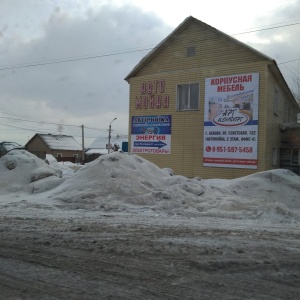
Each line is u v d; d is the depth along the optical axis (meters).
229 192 11.70
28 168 13.96
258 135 16.50
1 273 4.89
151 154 19.61
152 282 4.45
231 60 17.33
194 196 10.59
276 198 11.88
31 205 10.13
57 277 4.70
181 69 18.84
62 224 7.88
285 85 19.25
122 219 8.49
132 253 5.57
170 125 19.06
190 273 4.73
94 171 11.66
